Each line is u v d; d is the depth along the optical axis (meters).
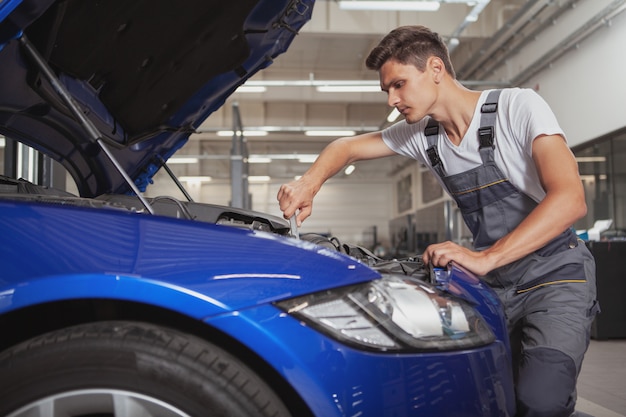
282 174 21.77
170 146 1.59
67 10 1.05
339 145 1.45
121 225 0.74
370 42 12.45
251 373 0.70
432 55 1.15
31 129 1.30
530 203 1.19
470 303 0.90
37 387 0.66
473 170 1.21
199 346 0.69
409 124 1.34
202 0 1.14
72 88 1.23
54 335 0.69
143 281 0.67
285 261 0.74
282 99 14.75
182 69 1.31
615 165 6.88
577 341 1.08
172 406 0.66
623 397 2.33
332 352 0.69
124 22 1.14
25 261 0.68
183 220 0.78
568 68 7.89
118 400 0.66
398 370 0.72
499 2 10.04
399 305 0.76
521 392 1.05
